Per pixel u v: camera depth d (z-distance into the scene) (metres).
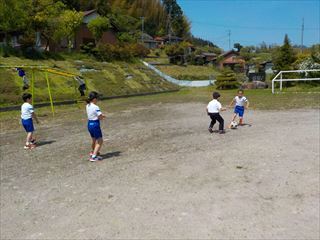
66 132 12.82
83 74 32.62
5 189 6.49
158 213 4.95
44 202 5.71
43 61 31.97
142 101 25.84
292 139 9.16
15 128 14.38
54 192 6.14
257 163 7.08
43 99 23.44
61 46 41.75
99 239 4.33
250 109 16.64
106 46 42.91
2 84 23.66
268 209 4.91
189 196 5.51
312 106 16.41
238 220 4.61
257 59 86.19
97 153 8.19
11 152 9.72
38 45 35.12
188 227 4.48
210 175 6.49
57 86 27.39
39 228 4.79
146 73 43.47
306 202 5.09
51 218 5.07
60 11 38.62
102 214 5.05
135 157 8.23
